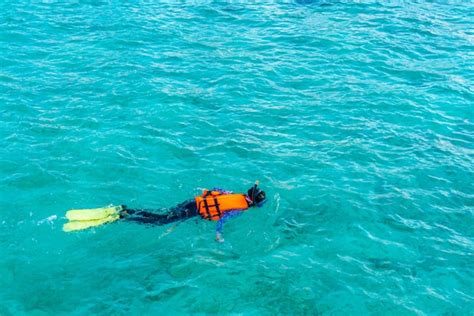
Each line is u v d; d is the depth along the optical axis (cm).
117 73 1584
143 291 845
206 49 1783
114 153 1194
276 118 1374
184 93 1482
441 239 980
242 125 1334
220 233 959
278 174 1147
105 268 887
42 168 1129
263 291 852
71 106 1385
